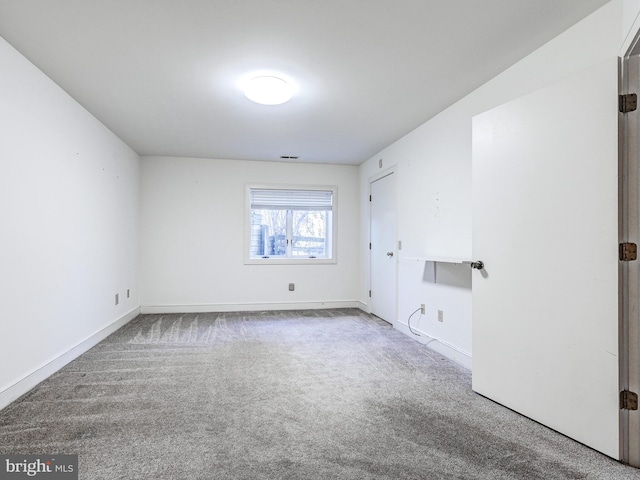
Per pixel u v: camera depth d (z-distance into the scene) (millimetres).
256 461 1678
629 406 1707
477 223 2492
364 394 2449
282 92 2873
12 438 1857
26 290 2430
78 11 1955
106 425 1998
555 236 1986
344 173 5844
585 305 1843
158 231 5266
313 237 5863
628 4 1705
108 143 3965
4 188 2203
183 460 1680
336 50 2377
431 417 2125
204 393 2445
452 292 3213
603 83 1778
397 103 3254
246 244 5520
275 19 2041
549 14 2006
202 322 4672
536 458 1721
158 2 1888
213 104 3281
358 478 1562
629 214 1736
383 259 4840
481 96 2889
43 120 2646
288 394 2439
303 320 4832
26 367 2439
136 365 3000
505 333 2271
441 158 3443
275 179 5617
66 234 2992
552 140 2008
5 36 2184
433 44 2305
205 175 5406
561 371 1947
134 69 2617
